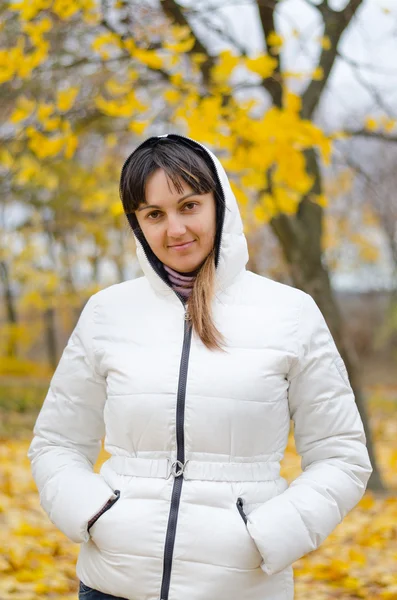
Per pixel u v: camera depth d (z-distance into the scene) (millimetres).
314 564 4176
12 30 4621
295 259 6031
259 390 1891
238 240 2033
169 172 1937
